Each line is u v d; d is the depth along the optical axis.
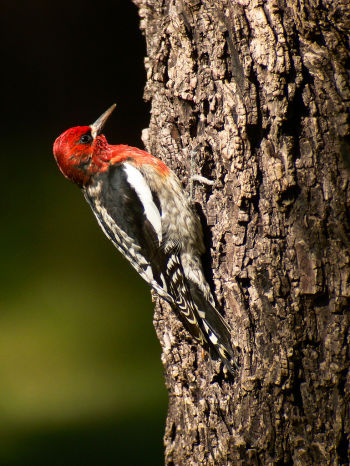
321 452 6.93
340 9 7.09
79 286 19.52
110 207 8.74
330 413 6.90
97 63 27.86
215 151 7.71
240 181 7.18
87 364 16.05
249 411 7.23
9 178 24.84
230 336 7.49
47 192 24.28
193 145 8.20
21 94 27.80
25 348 16.73
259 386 7.16
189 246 8.16
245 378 7.23
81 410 14.32
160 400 14.51
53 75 27.86
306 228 6.90
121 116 27.36
